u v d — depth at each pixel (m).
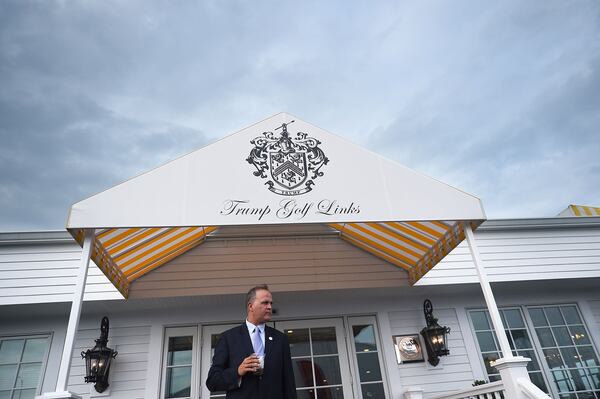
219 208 3.10
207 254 5.33
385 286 5.41
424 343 5.88
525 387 2.94
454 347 5.91
